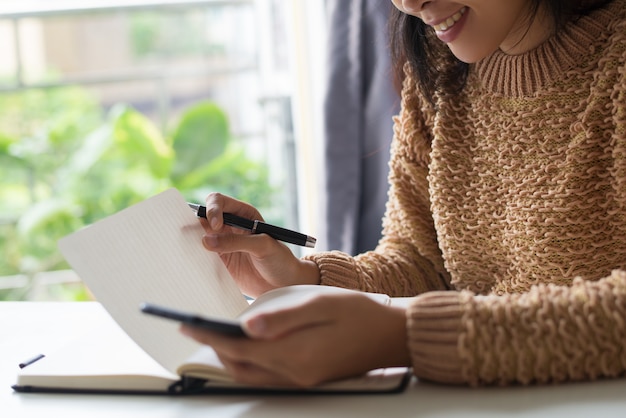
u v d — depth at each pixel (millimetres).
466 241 1125
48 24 4473
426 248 1218
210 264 942
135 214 887
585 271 1021
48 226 3174
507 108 1066
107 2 2871
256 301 922
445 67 1132
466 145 1124
